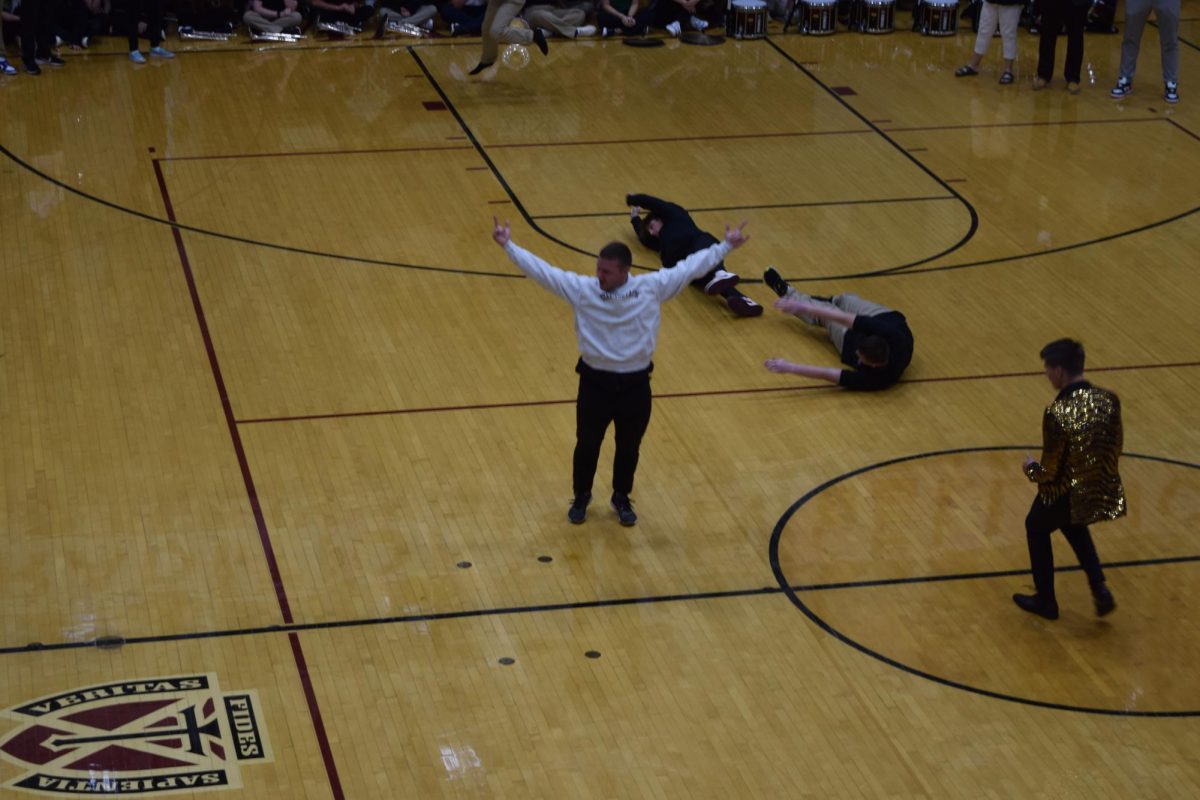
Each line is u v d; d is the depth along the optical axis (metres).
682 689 7.05
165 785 6.32
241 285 11.04
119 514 8.24
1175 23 15.61
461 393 9.64
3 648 7.14
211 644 7.24
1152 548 8.23
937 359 10.30
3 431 9.02
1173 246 12.32
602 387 7.85
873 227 12.56
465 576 7.84
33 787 6.27
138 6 15.89
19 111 14.33
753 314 10.80
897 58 17.28
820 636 7.46
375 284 11.13
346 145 13.95
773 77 16.48
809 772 6.52
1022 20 18.33
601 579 7.86
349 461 8.83
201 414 9.28
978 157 14.22
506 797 6.32
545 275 7.68
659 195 13.08
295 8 17.20
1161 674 7.24
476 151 13.95
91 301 10.69
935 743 6.73
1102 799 6.40
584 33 17.67
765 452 9.09
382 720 6.77
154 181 12.87
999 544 8.25
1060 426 7.16
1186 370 10.20
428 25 17.61
